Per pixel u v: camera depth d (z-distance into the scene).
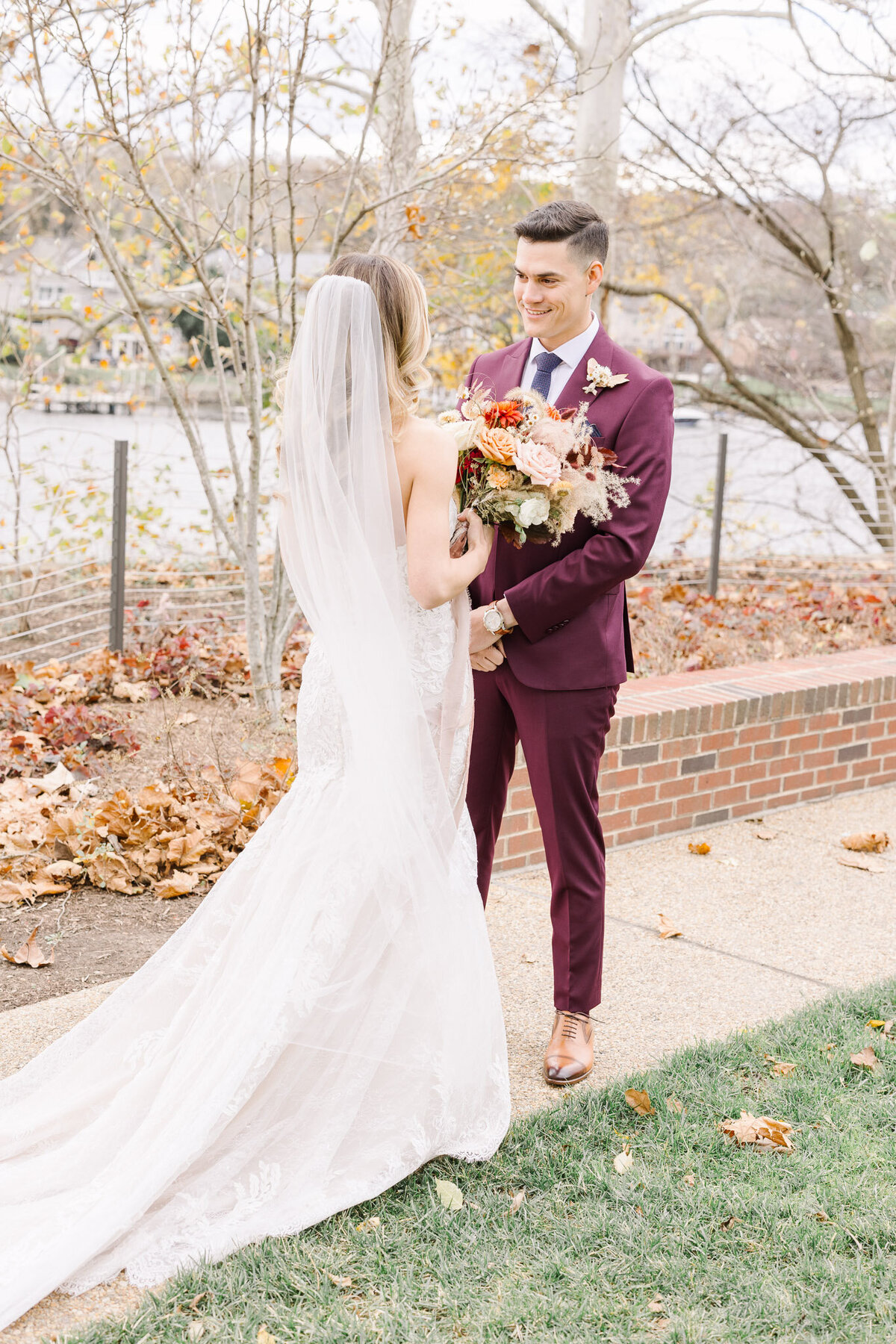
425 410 8.16
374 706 2.54
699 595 8.60
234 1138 2.49
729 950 3.88
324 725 2.67
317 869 2.58
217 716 5.82
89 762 5.07
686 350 14.45
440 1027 2.60
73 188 5.25
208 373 8.30
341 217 5.55
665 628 7.56
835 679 5.58
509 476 2.67
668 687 5.32
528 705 3.00
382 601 2.51
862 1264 2.28
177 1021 2.62
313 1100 2.54
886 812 5.46
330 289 2.45
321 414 2.45
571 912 3.06
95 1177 2.42
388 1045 2.57
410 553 2.55
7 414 8.23
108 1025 2.79
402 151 6.46
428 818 2.66
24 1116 2.59
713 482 10.27
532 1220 2.39
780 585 9.68
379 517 2.49
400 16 6.45
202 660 6.46
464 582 2.63
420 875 2.59
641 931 4.01
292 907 2.58
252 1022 2.48
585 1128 2.74
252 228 5.20
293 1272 2.21
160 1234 2.31
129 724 5.61
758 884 4.48
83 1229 2.24
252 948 2.58
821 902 4.34
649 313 14.20
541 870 4.53
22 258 8.47
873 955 3.88
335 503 2.47
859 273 13.12
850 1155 2.64
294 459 2.54
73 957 3.58
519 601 2.90
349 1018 2.55
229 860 4.27
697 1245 2.32
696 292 14.20
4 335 8.68
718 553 8.78
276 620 5.73
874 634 8.30
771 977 3.69
